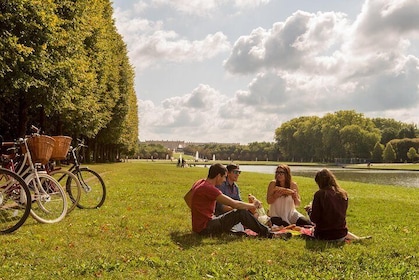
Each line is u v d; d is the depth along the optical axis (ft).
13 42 52.60
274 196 29.55
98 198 37.09
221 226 25.49
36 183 29.22
